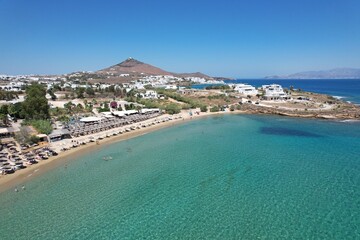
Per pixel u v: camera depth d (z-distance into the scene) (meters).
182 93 192.38
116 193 42.47
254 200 39.66
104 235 32.25
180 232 32.72
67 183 46.22
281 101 148.62
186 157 59.41
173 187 44.41
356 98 176.12
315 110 117.88
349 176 47.03
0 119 84.31
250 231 32.62
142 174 49.97
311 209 36.88
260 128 89.75
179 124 100.06
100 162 56.88
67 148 65.31
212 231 32.78
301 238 31.14
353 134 77.56
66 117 96.62
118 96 171.38
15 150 60.72
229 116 117.94
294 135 78.06
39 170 52.25
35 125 77.06
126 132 86.06
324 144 67.31
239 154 60.75
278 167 52.09
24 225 34.19
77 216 36.16
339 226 33.09
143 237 31.89
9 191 43.31
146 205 38.84
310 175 47.88
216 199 40.25
